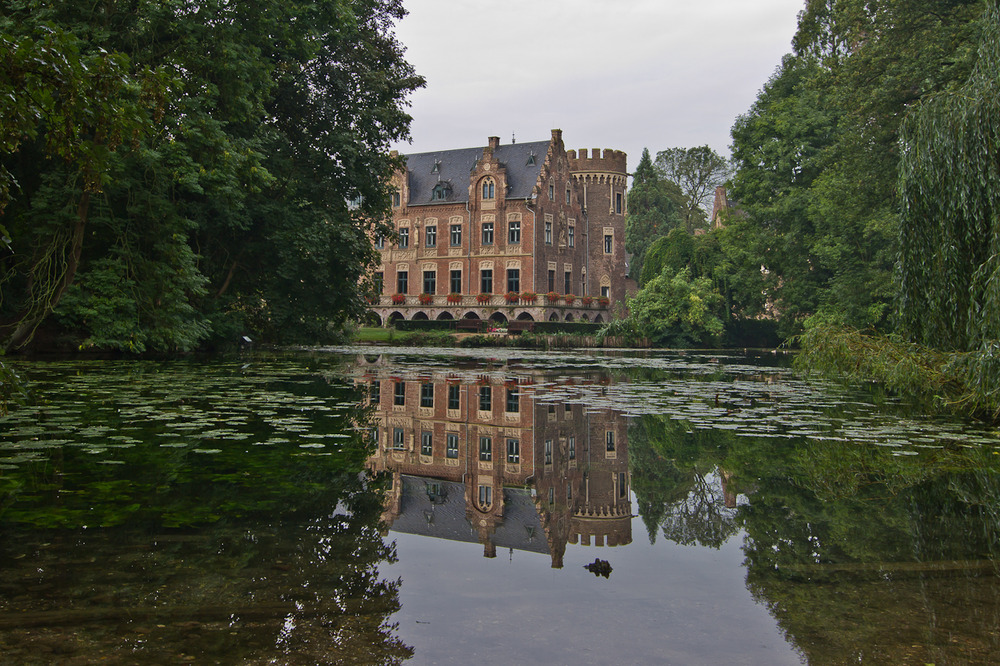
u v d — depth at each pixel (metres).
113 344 14.99
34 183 15.51
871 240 28.95
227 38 16.12
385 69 25.02
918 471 5.64
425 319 54.62
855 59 22.58
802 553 3.58
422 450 6.40
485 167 52.91
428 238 55.12
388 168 24.33
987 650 2.42
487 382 12.82
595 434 7.38
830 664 2.31
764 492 4.97
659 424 8.01
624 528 4.09
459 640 2.45
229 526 3.79
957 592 3.00
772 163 37.19
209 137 15.61
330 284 22.53
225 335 20.42
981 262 8.82
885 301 27.66
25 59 5.05
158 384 10.37
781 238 35.62
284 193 21.23
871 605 2.86
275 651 2.33
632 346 40.19
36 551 3.30
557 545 3.73
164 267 15.67
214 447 5.95
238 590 2.88
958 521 4.18
